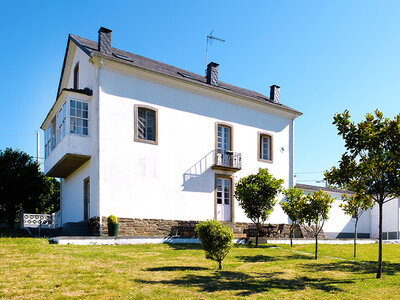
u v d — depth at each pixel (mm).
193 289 7348
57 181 24031
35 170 20672
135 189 15125
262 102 19938
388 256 13023
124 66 15312
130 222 14773
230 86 21656
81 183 16453
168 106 16688
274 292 7543
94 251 10875
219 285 7801
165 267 9297
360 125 9070
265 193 14625
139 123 15781
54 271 8117
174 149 16578
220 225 9695
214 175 17812
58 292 6730
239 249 13617
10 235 15516
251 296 7129
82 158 15180
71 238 12180
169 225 15883
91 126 15219
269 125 20547
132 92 15625
